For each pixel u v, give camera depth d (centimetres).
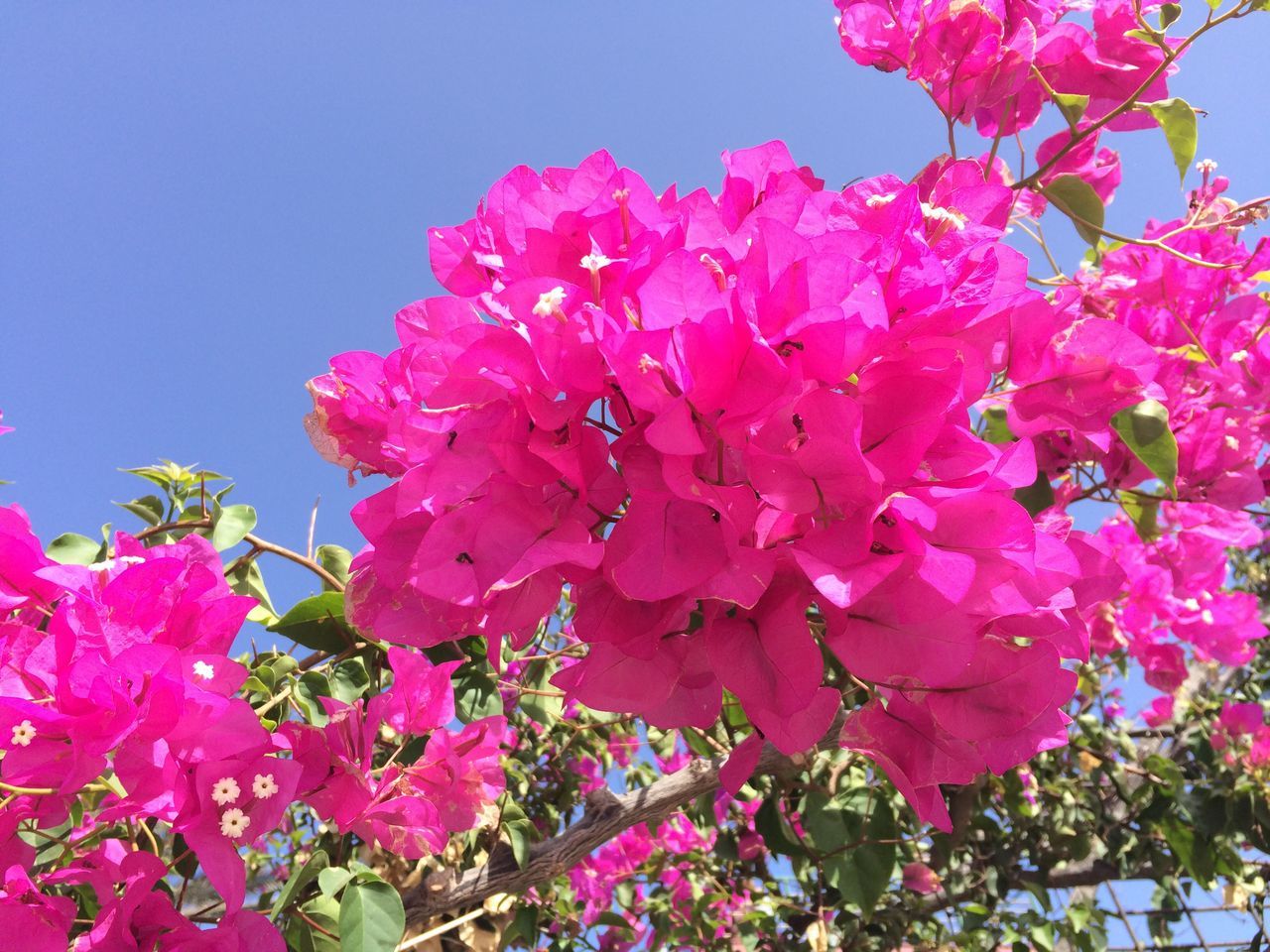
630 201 25
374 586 29
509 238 26
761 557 22
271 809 31
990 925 79
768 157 29
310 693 44
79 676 29
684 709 26
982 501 23
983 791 73
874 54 44
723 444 23
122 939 32
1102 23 46
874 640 23
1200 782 73
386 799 39
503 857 48
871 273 22
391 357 31
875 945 77
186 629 32
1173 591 63
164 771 30
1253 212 50
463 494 24
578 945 76
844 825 53
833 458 22
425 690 41
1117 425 40
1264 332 49
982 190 29
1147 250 52
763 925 80
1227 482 48
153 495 51
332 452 35
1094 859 79
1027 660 24
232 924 32
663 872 90
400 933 38
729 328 22
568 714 76
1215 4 43
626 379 22
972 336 25
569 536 23
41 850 40
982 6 41
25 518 34
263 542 48
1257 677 92
